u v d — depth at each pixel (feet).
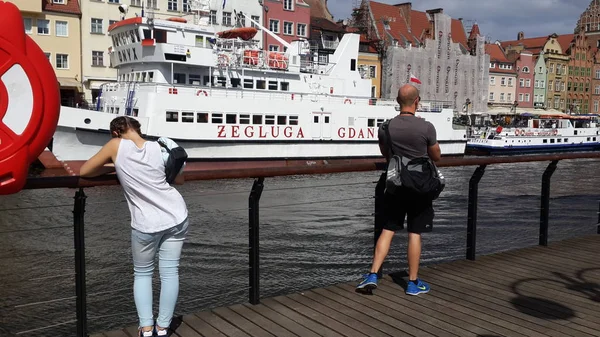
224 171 15.69
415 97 17.48
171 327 15.17
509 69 257.75
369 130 102.73
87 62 145.18
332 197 69.62
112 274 36.24
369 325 15.52
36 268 38.24
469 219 22.91
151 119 79.36
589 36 336.08
